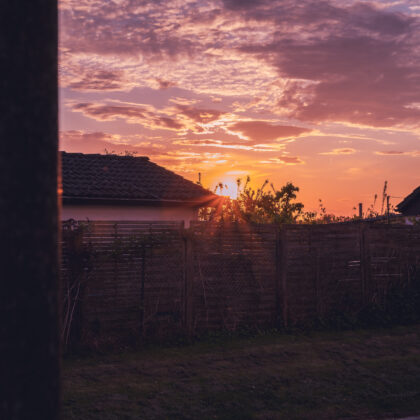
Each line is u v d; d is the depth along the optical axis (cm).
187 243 1105
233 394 768
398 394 771
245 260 1162
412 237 1353
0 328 193
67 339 993
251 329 1153
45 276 202
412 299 1308
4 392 193
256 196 1959
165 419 673
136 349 1018
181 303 1095
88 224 1027
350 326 1221
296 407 721
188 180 1947
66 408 705
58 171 211
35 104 201
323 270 1247
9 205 194
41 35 204
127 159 2022
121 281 1044
